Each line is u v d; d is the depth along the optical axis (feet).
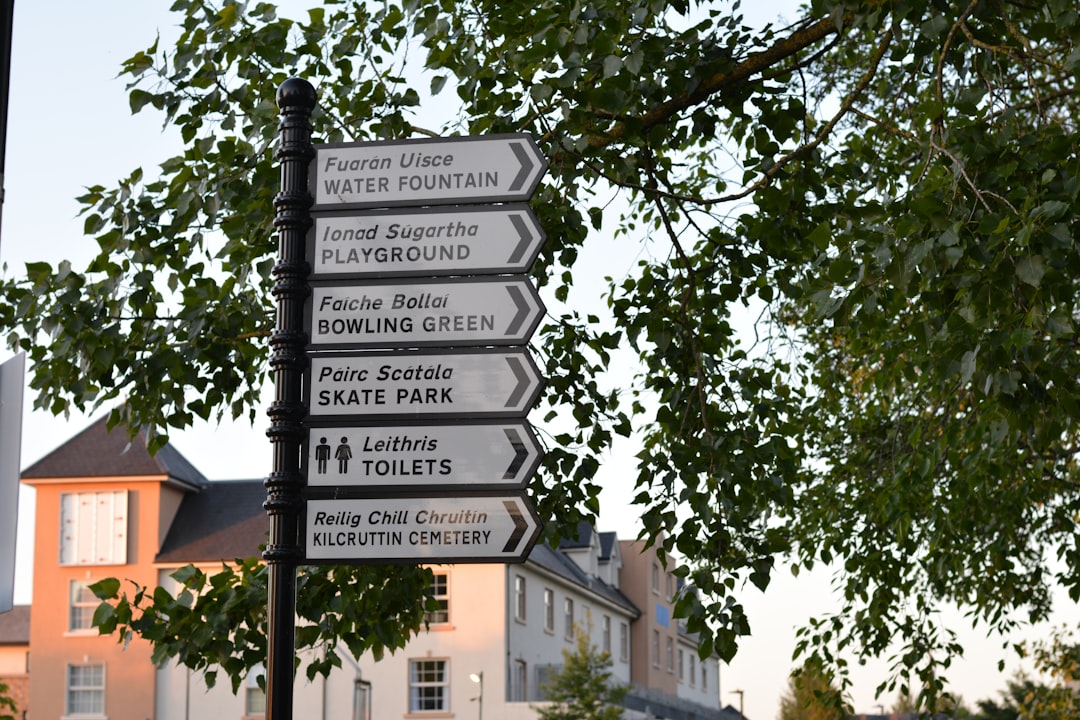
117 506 151.53
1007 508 37.27
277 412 15.93
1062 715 57.82
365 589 27.58
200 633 24.02
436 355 16.42
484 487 16.01
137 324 27.12
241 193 25.96
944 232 19.93
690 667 229.04
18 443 10.43
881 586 38.34
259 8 26.40
